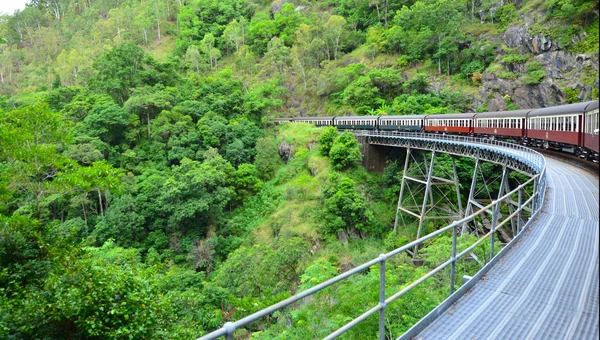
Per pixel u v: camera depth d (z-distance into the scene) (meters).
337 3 85.38
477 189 37.75
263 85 63.72
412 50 59.84
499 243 10.58
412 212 35.03
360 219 33.16
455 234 5.14
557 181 16.03
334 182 35.41
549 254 7.09
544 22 46.12
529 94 45.22
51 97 52.28
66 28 118.00
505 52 50.22
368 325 7.68
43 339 7.62
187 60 77.69
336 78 61.97
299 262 20.77
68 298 7.59
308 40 72.81
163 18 101.81
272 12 95.62
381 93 58.34
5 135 14.09
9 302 8.11
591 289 5.44
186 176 34.97
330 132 40.84
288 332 8.95
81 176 15.92
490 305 5.07
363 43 71.00
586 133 19.02
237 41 83.31
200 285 24.39
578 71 40.72
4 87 84.75
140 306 8.48
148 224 35.97
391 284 9.35
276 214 35.94
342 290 9.60
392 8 71.56
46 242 11.33
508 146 24.86
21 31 121.31
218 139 44.00
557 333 4.27
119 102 53.50
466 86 52.06
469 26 57.41
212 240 32.72
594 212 10.61
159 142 44.22
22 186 17.70
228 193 36.06
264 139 46.00
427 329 4.52
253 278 20.41
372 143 41.62
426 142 33.72
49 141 16.48
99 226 33.28
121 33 100.19
